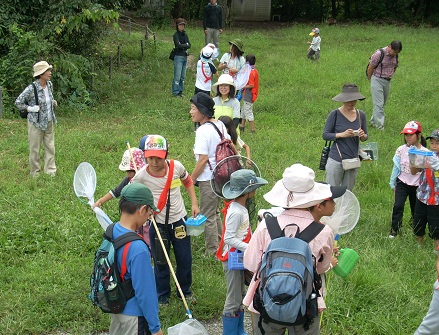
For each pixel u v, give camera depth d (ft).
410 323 18.20
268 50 71.36
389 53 39.96
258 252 13.43
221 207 25.38
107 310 13.01
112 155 34.76
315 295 12.69
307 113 45.34
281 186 13.65
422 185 23.22
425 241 24.39
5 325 17.46
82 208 26.32
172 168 18.33
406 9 115.14
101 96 49.85
